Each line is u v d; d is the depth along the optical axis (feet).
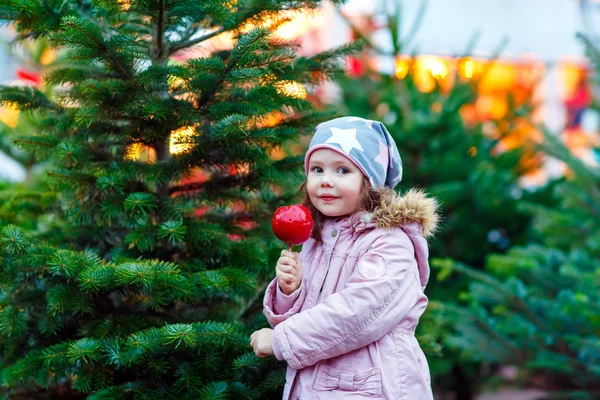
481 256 15.94
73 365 6.88
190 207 7.50
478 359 12.48
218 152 7.57
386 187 6.68
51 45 7.63
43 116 8.38
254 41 6.50
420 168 15.39
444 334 12.59
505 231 16.35
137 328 6.93
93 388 6.82
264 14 7.60
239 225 8.61
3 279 6.89
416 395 6.10
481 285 12.35
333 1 7.96
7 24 7.41
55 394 7.61
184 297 6.81
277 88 7.45
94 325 7.04
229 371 6.96
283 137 7.78
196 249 7.61
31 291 7.27
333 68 8.34
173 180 7.56
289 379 6.23
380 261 6.16
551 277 13.23
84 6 7.85
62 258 6.48
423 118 15.56
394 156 6.88
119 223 8.21
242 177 7.80
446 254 15.79
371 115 15.46
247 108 7.07
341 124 6.56
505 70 24.21
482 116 18.16
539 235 15.96
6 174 14.64
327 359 6.19
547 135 13.52
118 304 7.58
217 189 7.86
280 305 6.50
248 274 7.33
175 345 6.79
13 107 7.95
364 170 6.40
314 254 6.73
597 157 13.80
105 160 7.94
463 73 16.21
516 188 16.93
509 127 16.98
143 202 6.97
